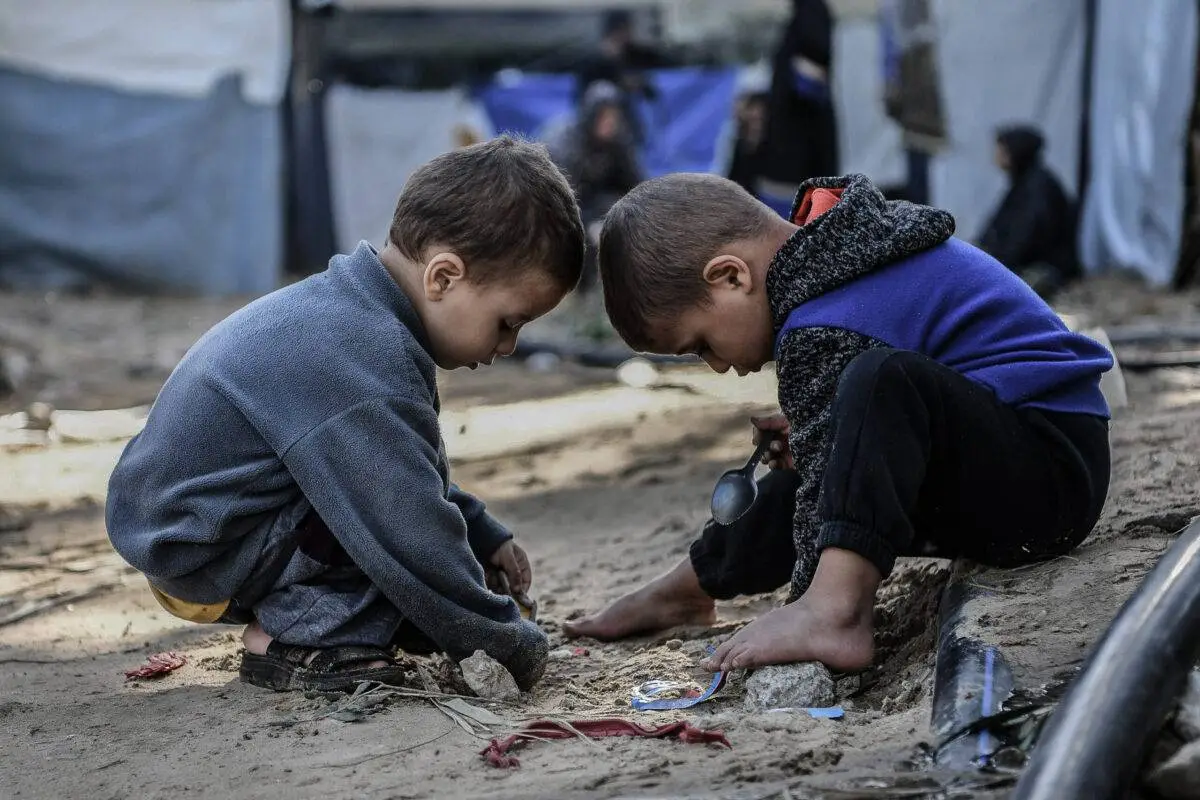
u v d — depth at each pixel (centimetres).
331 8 1573
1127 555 258
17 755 235
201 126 1475
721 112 1642
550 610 329
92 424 714
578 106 1359
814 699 233
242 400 251
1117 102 1240
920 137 1345
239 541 256
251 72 1480
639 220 254
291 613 257
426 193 254
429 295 256
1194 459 338
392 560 247
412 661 268
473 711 238
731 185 259
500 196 250
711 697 245
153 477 258
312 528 255
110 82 1446
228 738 233
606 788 195
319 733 231
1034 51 1328
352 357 250
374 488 246
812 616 237
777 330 253
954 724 201
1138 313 961
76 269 1464
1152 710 179
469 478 534
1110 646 189
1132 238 1218
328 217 1602
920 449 236
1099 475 256
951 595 254
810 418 248
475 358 263
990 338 252
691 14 1666
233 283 1506
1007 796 174
